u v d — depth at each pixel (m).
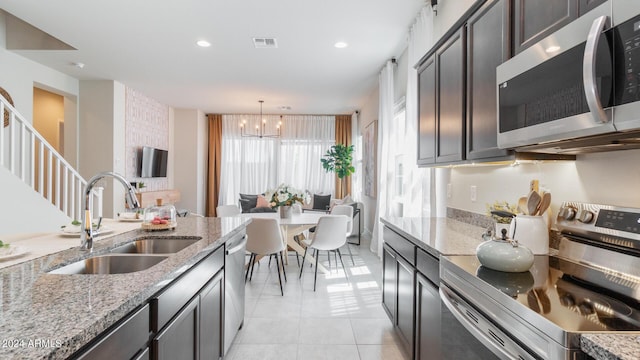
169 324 1.20
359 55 4.15
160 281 1.09
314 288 3.40
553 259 1.39
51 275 1.10
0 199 3.16
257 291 3.37
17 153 4.20
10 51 4.11
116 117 5.40
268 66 4.57
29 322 0.74
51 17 3.18
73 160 5.33
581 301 0.93
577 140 1.10
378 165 5.01
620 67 0.85
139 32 3.50
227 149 8.05
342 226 3.62
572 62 1.01
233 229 2.16
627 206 1.21
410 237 1.97
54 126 6.03
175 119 7.51
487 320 1.08
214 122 8.02
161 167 6.68
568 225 1.40
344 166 7.34
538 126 1.16
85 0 2.87
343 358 2.16
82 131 5.32
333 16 3.14
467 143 1.83
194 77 5.11
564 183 1.51
